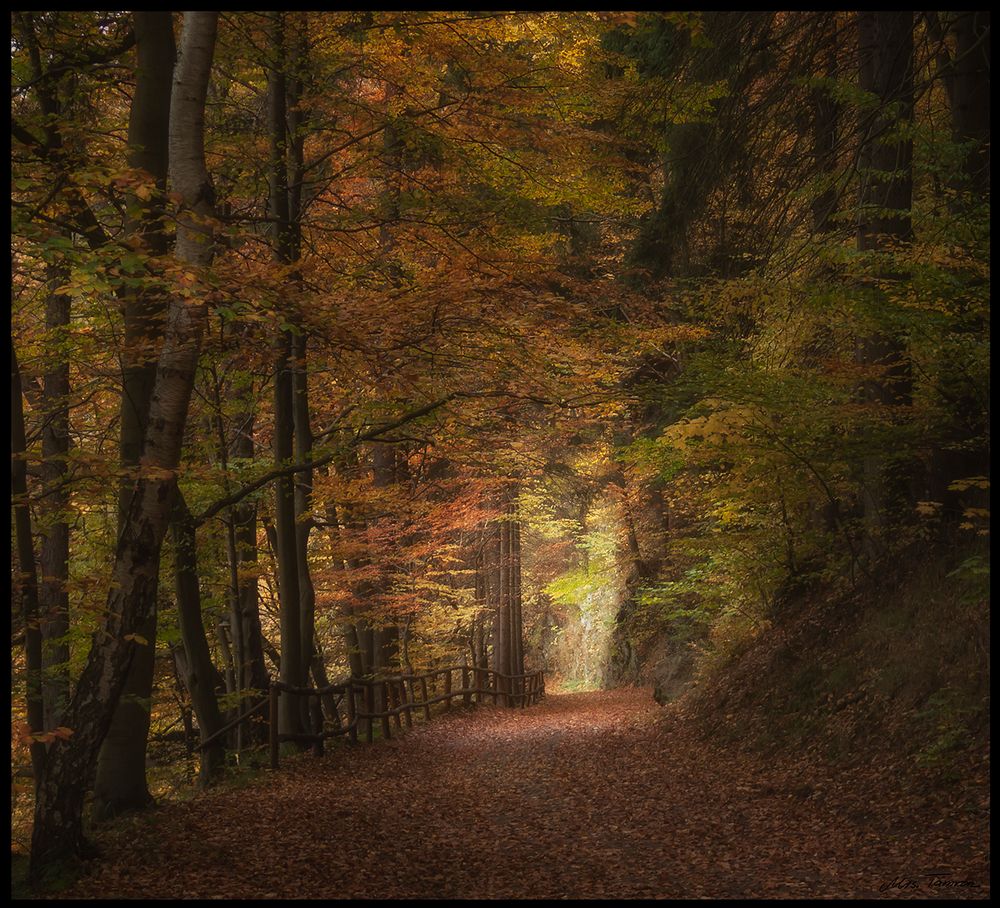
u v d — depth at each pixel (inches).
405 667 936.9
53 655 548.4
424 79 573.6
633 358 674.8
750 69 613.6
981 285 410.0
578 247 947.3
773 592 648.4
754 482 564.7
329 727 754.8
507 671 1264.8
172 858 319.9
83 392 561.9
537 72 552.7
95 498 524.7
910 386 499.2
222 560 643.5
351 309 399.5
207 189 350.6
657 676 956.0
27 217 350.9
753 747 493.4
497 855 330.3
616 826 373.4
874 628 486.6
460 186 614.5
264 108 639.8
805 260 574.6
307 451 598.5
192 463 524.7
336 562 783.7
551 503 1256.8
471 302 440.5
